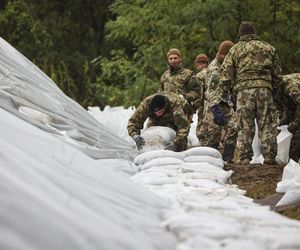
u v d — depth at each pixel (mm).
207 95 19547
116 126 24438
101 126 18531
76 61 58969
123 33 44438
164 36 42625
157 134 17594
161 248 8250
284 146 17812
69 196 8734
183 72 20703
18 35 51125
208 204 10242
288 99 17766
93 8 64750
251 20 41156
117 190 10148
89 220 8094
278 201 12742
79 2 64625
